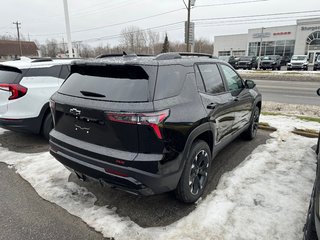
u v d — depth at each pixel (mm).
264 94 12039
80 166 2668
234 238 2414
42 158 4203
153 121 2295
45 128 4789
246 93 4406
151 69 2455
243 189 3242
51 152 3096
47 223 2668
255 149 4574
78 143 2709
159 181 2396
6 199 3092
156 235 2463
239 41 53500
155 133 2316
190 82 2896
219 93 3465
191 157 2787
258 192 3166
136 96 2373
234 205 2906
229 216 2715
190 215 2750
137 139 2318
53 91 4801
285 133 5426
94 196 3135
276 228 2539
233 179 3475
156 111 2314
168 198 3094
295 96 11406
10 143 4914
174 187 2602
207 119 2939
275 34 46656
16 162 4051
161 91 2455
